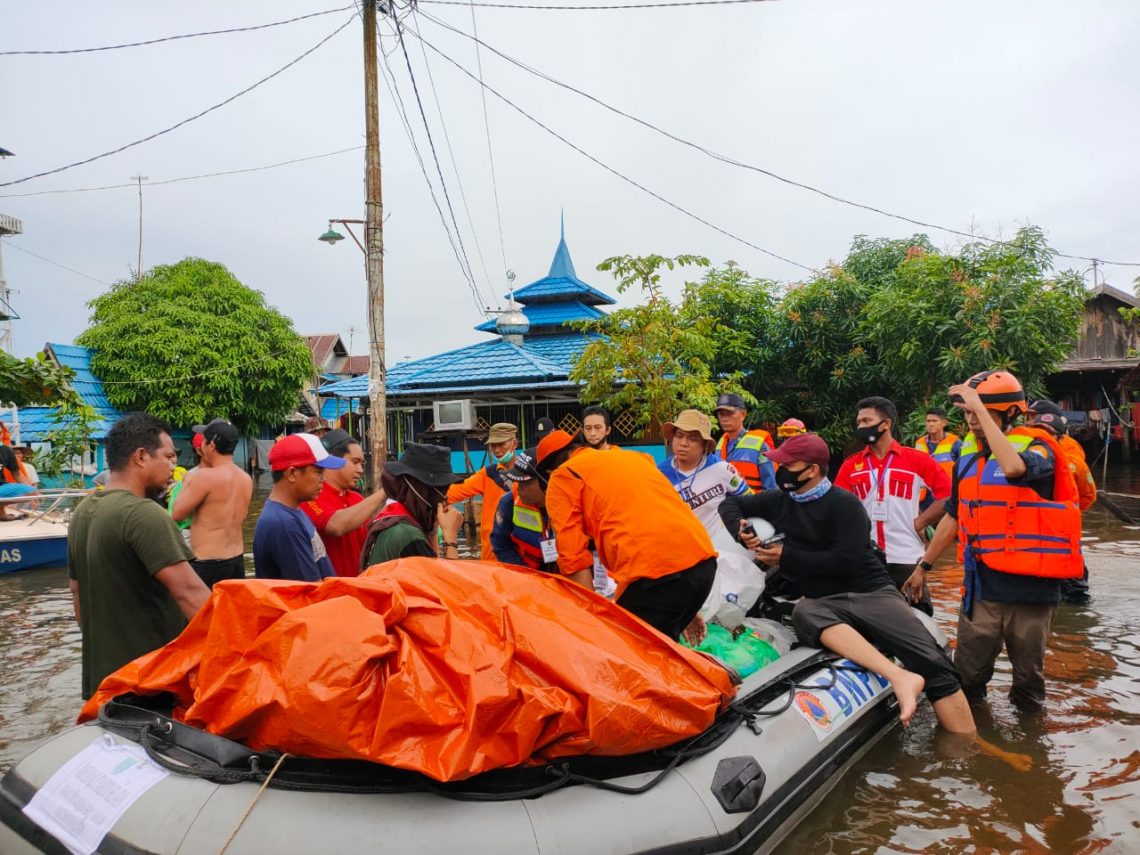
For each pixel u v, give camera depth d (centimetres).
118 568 370
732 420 696
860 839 353
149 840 266
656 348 1338
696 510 539
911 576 571
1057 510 479
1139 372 2069
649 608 394
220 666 295
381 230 1267
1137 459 2584
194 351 2723
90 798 286
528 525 506
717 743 345
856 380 1695
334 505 545
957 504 531
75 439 1962
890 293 1562
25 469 1550
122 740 308
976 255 1541
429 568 331
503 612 308
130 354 2714
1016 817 369
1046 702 512
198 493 504
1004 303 1479
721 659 436
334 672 269
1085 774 411
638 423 1451
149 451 384
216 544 510
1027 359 1473
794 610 484
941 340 1512
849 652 457
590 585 416
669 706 319
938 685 461
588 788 300
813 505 482
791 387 1830
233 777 278
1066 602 778
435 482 427
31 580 1159
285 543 418
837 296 1723
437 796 278
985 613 497
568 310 2080
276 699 269
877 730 459
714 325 1625
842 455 1802
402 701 271
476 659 289
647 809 300
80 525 382
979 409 480
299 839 261
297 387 2995
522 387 1653
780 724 381
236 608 296
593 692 295
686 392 1325
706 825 308
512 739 281
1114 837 349
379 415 1259
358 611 285
